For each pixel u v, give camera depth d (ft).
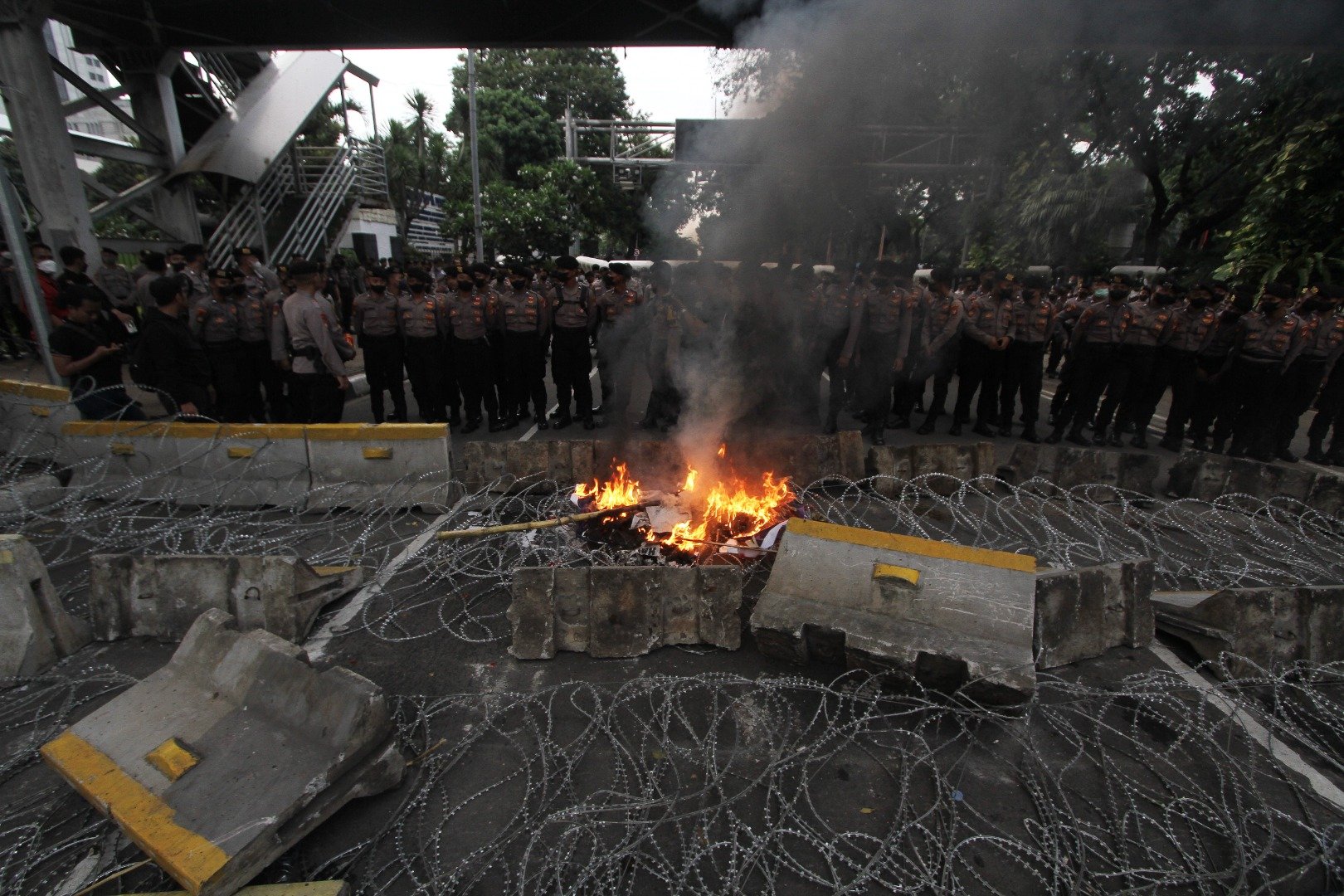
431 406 26.13
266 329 24.66
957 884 7.57
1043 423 30.81
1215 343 24.86
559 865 7.41
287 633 12.21
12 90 30.50
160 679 9.36
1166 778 9.36
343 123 67.31
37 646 11.41
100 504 18.47
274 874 7.64
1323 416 25.27
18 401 21.07
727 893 7.48
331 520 17.70
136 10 36.09
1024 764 9.60
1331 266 37.50
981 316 25.84
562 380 26.37
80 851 7.99
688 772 9.32
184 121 54.24
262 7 35.76
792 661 11.66
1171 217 45.39
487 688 11.14
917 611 10.93
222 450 18.42
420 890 7.49
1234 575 14.44
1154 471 19.58
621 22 35.58
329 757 7.99
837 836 7.77
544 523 14.55
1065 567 14.29
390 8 34.71
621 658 11.91
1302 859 8.12
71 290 19.51
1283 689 11.25
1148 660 12.10
